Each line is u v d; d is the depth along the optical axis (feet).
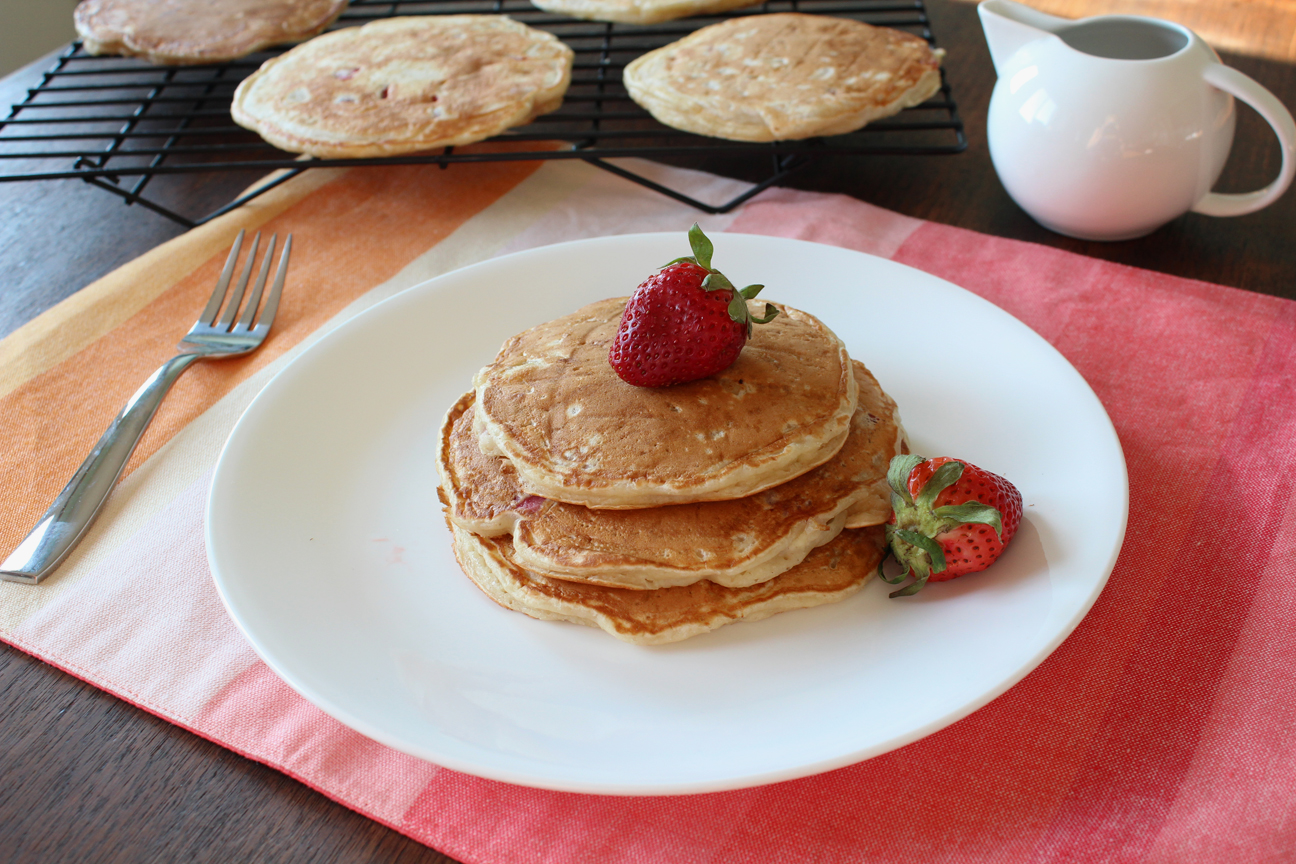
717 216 1.82
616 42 2.17
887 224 1.77
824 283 1.58
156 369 1.61
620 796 1.24
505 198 1.87
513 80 1.86
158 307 1.70
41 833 1.24
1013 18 1.74
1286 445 1.46
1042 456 1.39
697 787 1.17
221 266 1.76
